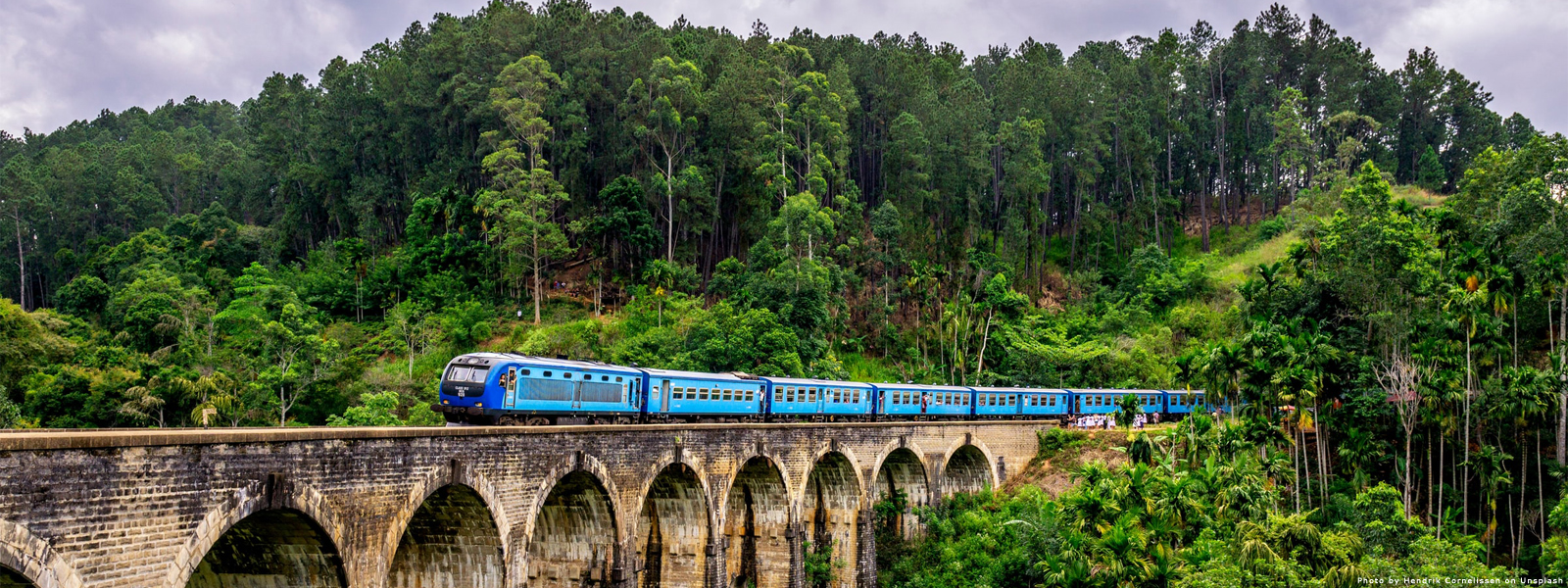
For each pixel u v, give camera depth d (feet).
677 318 291.38
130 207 430.61
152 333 286.05
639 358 267.80
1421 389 181.06
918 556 202.80
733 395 178.29
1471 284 192.75
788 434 170.50
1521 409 177.99
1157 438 198.70
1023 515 195.93
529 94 334.65
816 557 185.16
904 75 385.70
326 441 84.74
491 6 389.19
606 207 339.77
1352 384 207.51
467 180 364.38
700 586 148.87
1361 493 170.09
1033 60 446.19
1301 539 133.80
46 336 256.11
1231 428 185.37
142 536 68.80
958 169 371.56
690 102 339.57
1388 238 216.13
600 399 147.84
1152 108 428.56
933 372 315.58
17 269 410.11
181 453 71.67
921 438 207.10
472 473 102.53
